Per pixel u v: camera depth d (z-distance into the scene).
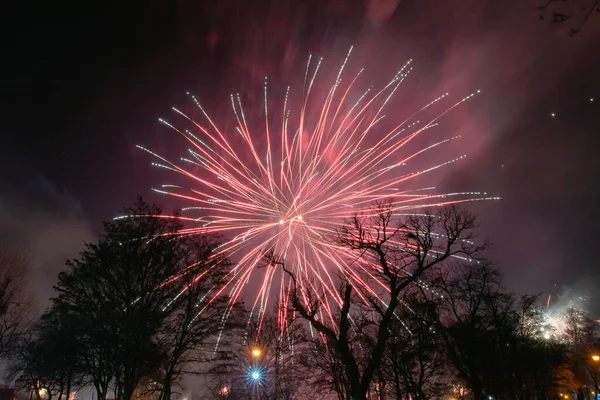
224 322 31.00
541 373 37.16
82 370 27.84
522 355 35.34
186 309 30.12
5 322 34.81
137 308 28.16
